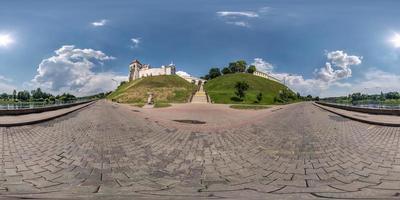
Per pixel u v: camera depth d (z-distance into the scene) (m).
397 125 14.81
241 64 168.25
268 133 13.73
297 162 7.87
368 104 28.23
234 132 14.35
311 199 5.11
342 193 5.40
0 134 12.27
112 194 5.45
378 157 8.12
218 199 5.17
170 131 14.79
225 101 87.94
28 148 9.55
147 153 9.20
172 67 168.88
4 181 6.25
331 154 8.65
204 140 11.80
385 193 5.35
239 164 7.84
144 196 5.34
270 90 131.00
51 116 20.52
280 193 5.49
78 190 5.70
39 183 6.14
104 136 12.66
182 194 5.46
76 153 9.01
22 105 24.80
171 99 93.94
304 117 24.03
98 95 166.62
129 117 24.61
